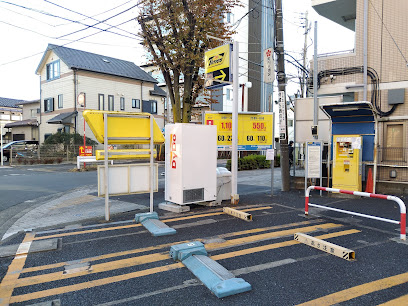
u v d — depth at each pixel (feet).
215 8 38.96
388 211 24.06
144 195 33.58
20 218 23.77
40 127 104.88
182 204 24.29
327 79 37.68
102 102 97.86
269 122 40.93
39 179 49.83
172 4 37.35
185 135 24.12
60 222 21.95
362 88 35.06
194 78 42.22
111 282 12.18
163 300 10.72
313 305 10.29
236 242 16.93
